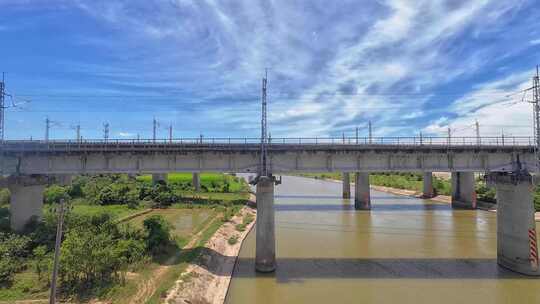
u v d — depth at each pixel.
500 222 39.78
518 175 37.91
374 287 33.06
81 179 97.44
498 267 39.16
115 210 67.94
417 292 31.91
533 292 32.00
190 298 27.94
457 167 43.28
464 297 30.77
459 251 45.75
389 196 113.81
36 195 43.84
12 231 41.19
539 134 39.00
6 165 41.03
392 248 47.22
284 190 136.12
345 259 42.19
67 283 27.38
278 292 31.98
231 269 38.25
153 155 41.59
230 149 40.69
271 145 41.28
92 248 28.91
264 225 38.44
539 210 72.19
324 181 190.62
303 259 42.28
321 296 31.03
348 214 76.44
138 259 34.03
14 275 29.20
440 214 76.25
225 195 97.88
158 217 42.59
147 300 25.73
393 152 42.50
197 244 42.94
